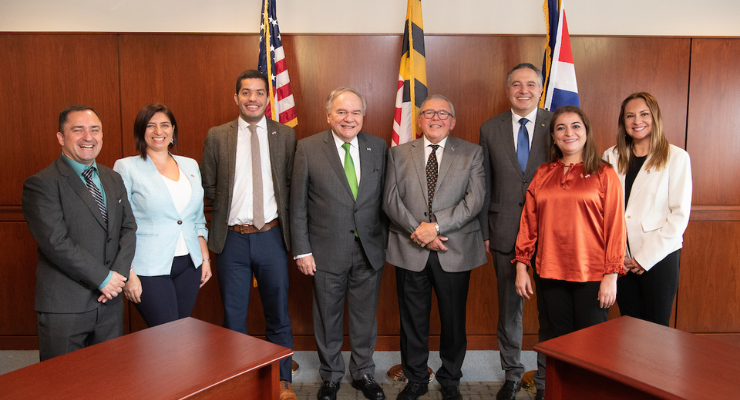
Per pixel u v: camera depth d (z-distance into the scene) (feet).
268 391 4.69
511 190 8.11
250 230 8.13
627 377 4.14
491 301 10.81
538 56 10.40
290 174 8.53
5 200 10.46
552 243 7.03
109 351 4.73
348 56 10.44
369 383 8.50
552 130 7.15
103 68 10.25
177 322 5.60
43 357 6.42
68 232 6.42
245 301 8.36
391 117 10.55
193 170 7.99
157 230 7.35
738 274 10.63
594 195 6.77
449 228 7.63
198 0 10.43
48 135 10.34
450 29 10.50
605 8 10.47
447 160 8.00
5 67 10.21
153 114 7.43
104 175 6.84
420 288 8.10
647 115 7.38
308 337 10.87
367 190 8.11
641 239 7.41
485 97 10.48
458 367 8.11
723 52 10.30
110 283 6.53
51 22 10.34
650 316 7.44
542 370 7.96
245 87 7.86
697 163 10.48
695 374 4.20
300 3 10.50
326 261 8.12
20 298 10.68
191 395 3.93
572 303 7.14
